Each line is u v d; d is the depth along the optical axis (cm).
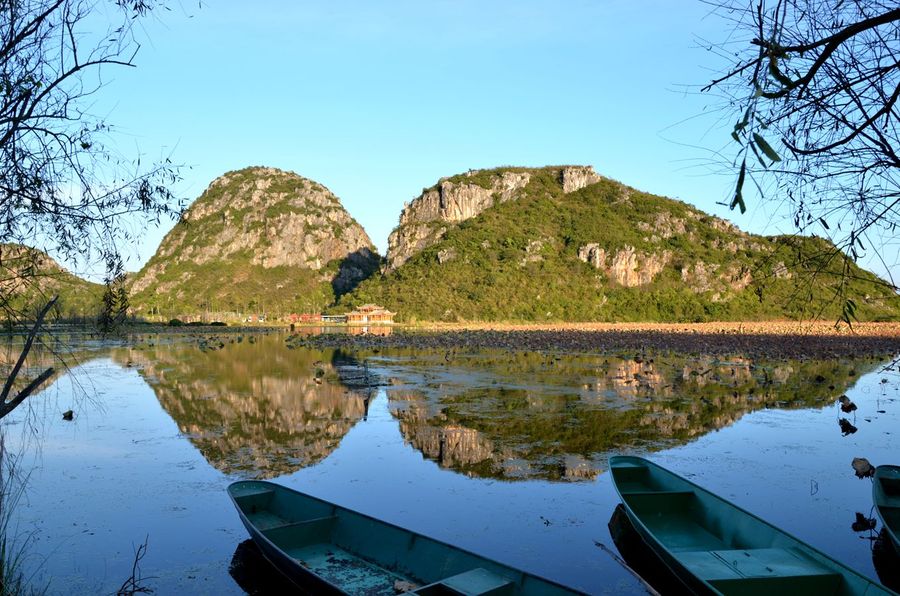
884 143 455
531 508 1121
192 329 8544
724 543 909
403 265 12088
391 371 3219
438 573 775
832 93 454
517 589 688
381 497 1186
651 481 1128
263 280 16012
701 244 12162
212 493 1207
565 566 891
